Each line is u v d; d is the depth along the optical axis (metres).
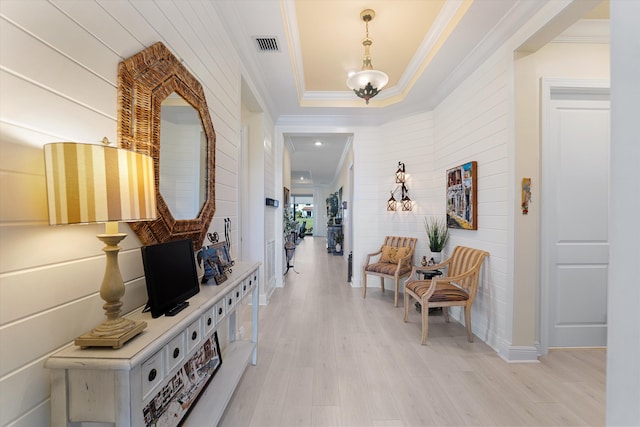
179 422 1.38
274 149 4.74
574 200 2.54
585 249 2.54
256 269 2.26
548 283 2.52
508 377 2.14
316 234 14.72
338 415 1.75
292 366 2.29
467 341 2.75
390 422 1.69
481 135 2.84
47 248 0.87
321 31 2.73
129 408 0.85
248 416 1.73
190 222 1.68
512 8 2.19
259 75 3.23
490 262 2.69
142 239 1.29
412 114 4.30
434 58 2.87
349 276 5.13
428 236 3.92
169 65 1.44
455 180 3.32
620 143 0.60
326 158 7.95
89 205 0.82
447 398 1.90
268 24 2.40
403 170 4.37
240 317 2.65
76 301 0.98
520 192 2.37
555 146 2.52
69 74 0.93
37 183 0.84
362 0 2.32
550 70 2.47
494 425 1.67
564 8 1.90
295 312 3.54
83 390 0.85
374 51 3.08
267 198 4.07
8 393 0.77
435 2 2.35
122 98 1.14
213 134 2.01
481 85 2.84
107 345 0.88
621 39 0.60
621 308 0.59
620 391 0.59
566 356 2.45
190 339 1.23
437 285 2.91
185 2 1.68
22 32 0.79
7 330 0.77
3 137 0.75
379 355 2.47
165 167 1.46
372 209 4.75
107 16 1.07
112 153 0.88
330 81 3.81
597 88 2.46
